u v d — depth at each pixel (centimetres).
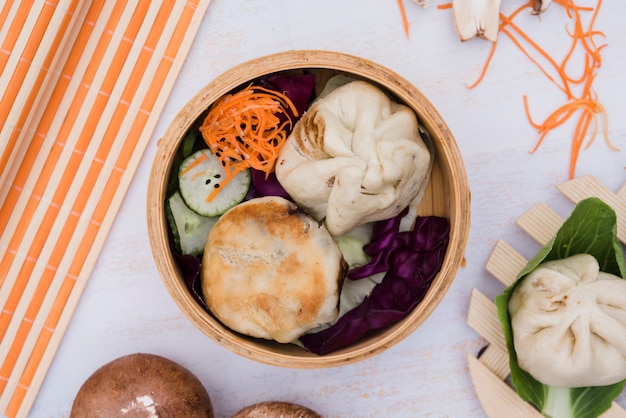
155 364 63
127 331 67
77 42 65
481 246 66
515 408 65
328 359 58
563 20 66
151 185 58
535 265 61
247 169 61
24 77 64
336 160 58
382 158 58
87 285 67
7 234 66
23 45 64
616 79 66
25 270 66
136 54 66
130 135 66
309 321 59
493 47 66
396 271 61
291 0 66
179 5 65
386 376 67
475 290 65
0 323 66
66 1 64
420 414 67
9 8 64
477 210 66
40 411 67
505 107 66
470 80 66
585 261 62
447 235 61
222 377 67
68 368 67
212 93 58
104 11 65
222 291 59
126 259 67
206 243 60
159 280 67
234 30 66
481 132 66
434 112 58
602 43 66
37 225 66
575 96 66
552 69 66
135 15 65
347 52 66
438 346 67
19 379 66
